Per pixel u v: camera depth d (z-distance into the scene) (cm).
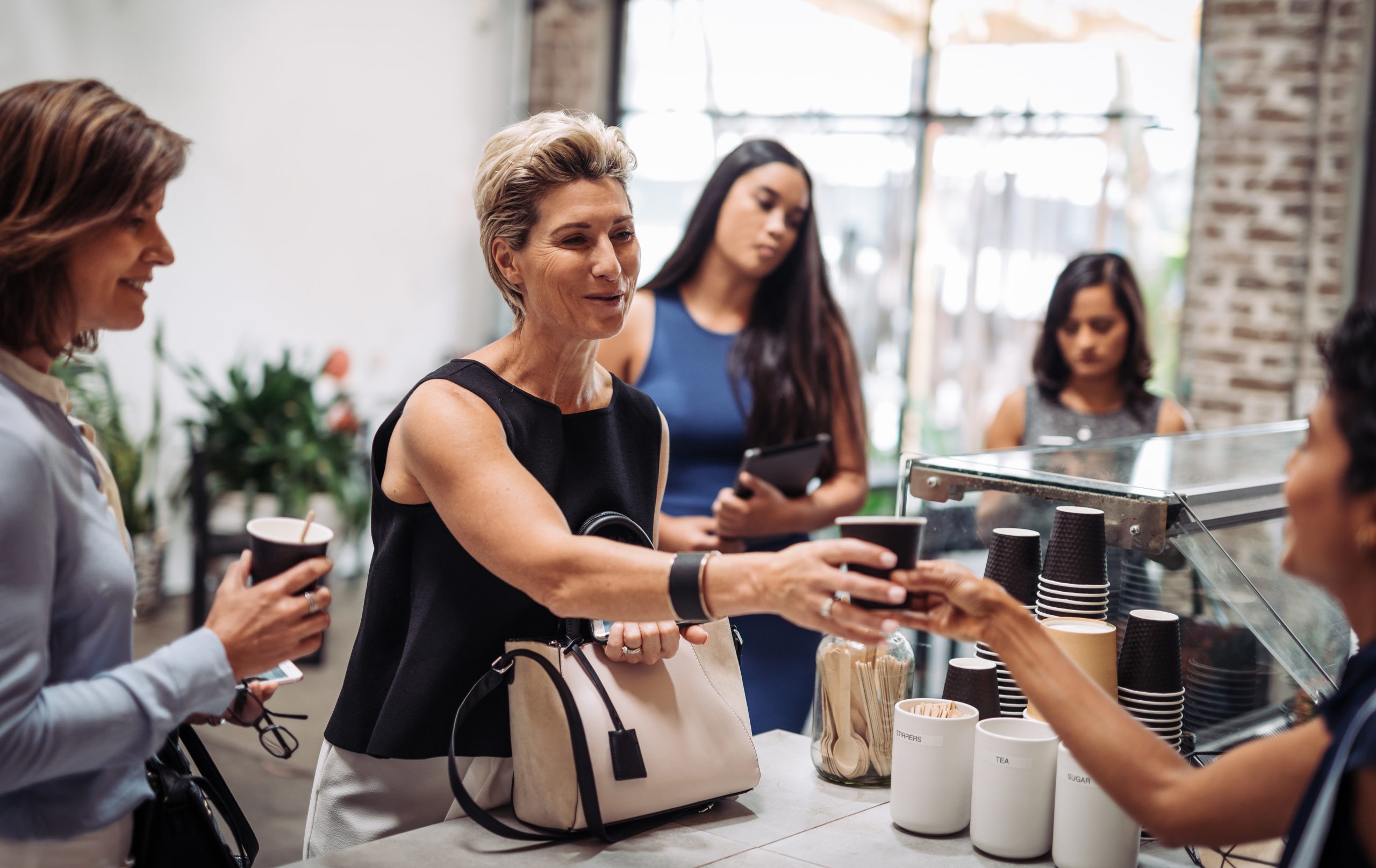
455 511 137
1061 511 159
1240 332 556
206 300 600
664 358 271
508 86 764
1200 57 573
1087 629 146
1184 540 152
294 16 630
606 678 143
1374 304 95
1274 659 160
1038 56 613
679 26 705
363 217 680
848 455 284
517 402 149
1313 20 530
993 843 136
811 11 667
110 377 543
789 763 171
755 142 273
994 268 634
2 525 103
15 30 508
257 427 532
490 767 153
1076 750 113
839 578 117
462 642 149
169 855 127
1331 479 94
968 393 646
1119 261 319
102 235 112
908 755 143
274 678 145
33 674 104
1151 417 323
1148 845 146
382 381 703
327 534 125
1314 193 537
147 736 110
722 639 156
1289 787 99
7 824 113
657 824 146
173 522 587
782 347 271
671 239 721
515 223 144
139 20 561
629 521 157
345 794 158
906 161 651
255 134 616
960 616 119
